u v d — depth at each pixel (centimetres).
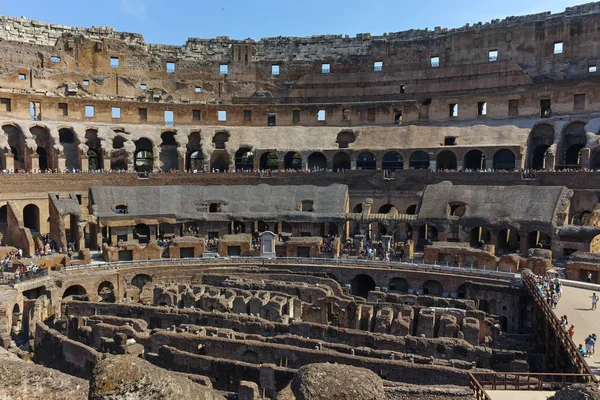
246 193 6512
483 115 7569
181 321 3612
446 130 7300
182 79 8944
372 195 6788
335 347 2942
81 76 8206
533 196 5453
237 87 9075
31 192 6116
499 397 2020
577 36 7625
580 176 5734
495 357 2861
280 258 5334
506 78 7812
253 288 4412
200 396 1135
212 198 6388
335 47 9088
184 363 2872
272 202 6306
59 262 4969
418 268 4881
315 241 5456
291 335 3080
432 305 3966
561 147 6681
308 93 8819
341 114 8156
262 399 2494
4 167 6419
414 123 7931
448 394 2086
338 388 958
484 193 5756
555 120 6919
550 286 3862
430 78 8350
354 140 7725
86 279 4631
